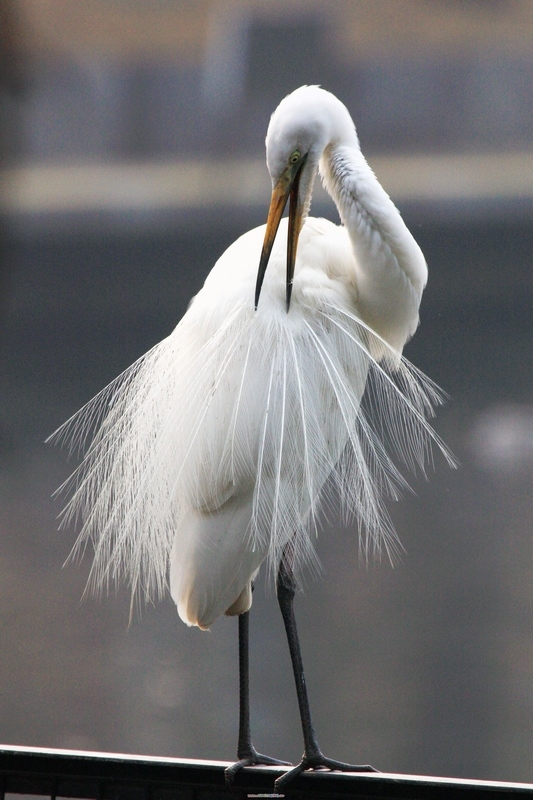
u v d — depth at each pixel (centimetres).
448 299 3341
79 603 1358
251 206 3856
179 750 967
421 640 1194
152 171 4181
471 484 1820
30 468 1938
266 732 1006
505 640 1188
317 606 1316
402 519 1644
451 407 2381
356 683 1105
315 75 4334
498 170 3934
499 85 4241
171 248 3753
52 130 4219
